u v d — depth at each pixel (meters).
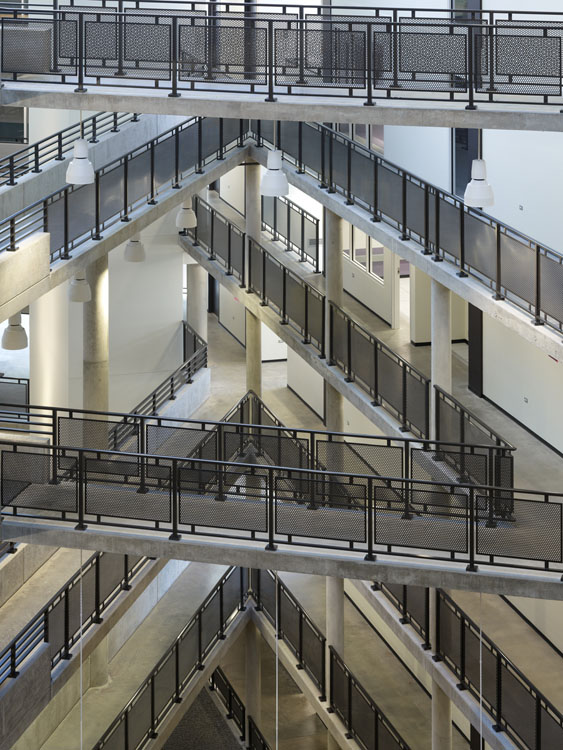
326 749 21.48
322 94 15.83
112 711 20.53
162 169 20.16
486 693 16.42
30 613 17.17
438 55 15.48
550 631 18.20
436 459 16.81
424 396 17.42
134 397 25.73
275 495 15.16
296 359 26.31
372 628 23.11
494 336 20.45
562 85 15.02
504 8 18.31
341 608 19.97
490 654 16.30
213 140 21.39
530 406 19.55
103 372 20.34
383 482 16.17
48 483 15.51
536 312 15.31
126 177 18.36
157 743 19.53
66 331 23.69
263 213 26.19
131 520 15.31
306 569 14.80
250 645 22.09
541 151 17.95
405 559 14.71
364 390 19.23
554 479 18.14
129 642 22.42
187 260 25.64
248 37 15.77
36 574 18.19
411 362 22.34
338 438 20.78
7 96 15.92
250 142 22.08
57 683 16.16
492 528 14.66
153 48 15.80
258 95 15.95
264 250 22.31
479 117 15.34
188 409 24.45
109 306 25.17
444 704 17.73
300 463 15.84
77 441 16.47
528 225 18.50
